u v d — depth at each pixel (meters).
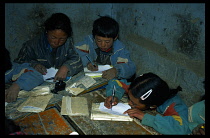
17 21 3.00
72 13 3.29
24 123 1.34
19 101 1.56
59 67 2.16
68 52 2.26
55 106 1.54
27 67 1.84
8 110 1.46
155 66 2.95
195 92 2.44
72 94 1.70
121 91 1.71
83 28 3.47
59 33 1.92
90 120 1.40
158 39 2.76
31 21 3.08
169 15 2.50
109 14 3.55
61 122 1.37
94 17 3.47
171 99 1.52
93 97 1.66
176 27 2.45
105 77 1.99
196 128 1.34
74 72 2.03
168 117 1.37
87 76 1.95
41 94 1.64
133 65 2.30
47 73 1.97
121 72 2.12
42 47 2.22
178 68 2.57
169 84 2.79
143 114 1.42
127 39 3.38
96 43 2.23
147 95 1.41
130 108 1.53
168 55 2.67
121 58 2.40
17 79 1.68
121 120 1.41
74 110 1.47
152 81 1.42
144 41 3.02
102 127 1.34
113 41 2.32
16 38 3.11
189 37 2.32
